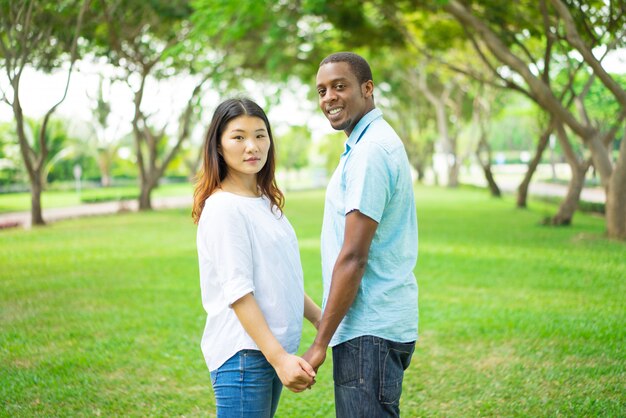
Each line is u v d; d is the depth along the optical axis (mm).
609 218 11258
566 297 6930
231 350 2299
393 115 40688
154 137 21719
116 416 3900
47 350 5258
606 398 3977
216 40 18406
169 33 17844
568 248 10320
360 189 2215
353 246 2213
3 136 36938
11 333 5750
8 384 4410
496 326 5738
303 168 69125
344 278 2201
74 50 13133
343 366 2373
